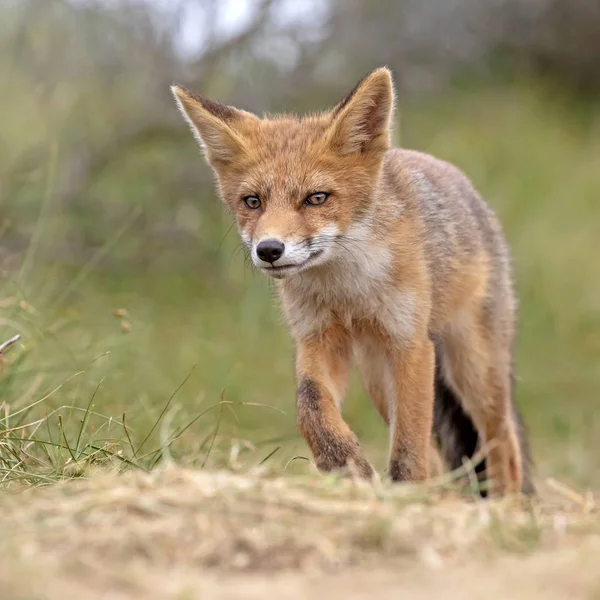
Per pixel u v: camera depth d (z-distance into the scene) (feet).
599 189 109.29
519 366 81.41
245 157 40.96
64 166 85.61
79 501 28.14
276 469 35.24
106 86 91.56
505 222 97.09
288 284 40.91
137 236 88.99
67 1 92.07
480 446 47.67
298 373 40.27
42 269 73.05
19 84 88.28
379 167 40.37
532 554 26.84
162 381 61.87
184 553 25.34
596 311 88.99
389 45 113.09
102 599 22.13
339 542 26.25
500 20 132.77
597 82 136.26
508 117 116.67
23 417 41.57
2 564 23.36
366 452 61.52
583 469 62.34
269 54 98.32
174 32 93.71
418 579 24.16
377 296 39.88
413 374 40.14
